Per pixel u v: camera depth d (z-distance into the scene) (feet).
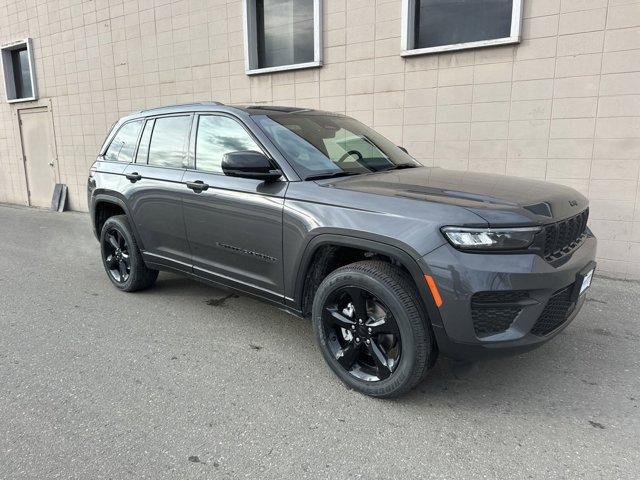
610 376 10.62
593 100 17.16
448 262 8.21
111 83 32.76
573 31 17.10
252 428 8.79
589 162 17.58
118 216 16.07
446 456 8.02
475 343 8.32
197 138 13.15
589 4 16.70
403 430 8.72
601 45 16.72
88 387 10.21
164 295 16.10
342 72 22.65
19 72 40.22
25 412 9.30
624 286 16.66
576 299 9.29
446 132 20.29
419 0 20.52
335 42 22.59
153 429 8.75
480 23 19.29
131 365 11.19
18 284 17.57
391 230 8.81
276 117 12.28
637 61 16.28
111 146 16.60
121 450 8.17
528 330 8.40
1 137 42.32
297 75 24.14
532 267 8.21
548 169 18.37
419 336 8.75
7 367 11.11
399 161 12.96
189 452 8.13
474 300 8.18
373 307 9.46
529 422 8.96
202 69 27.91
